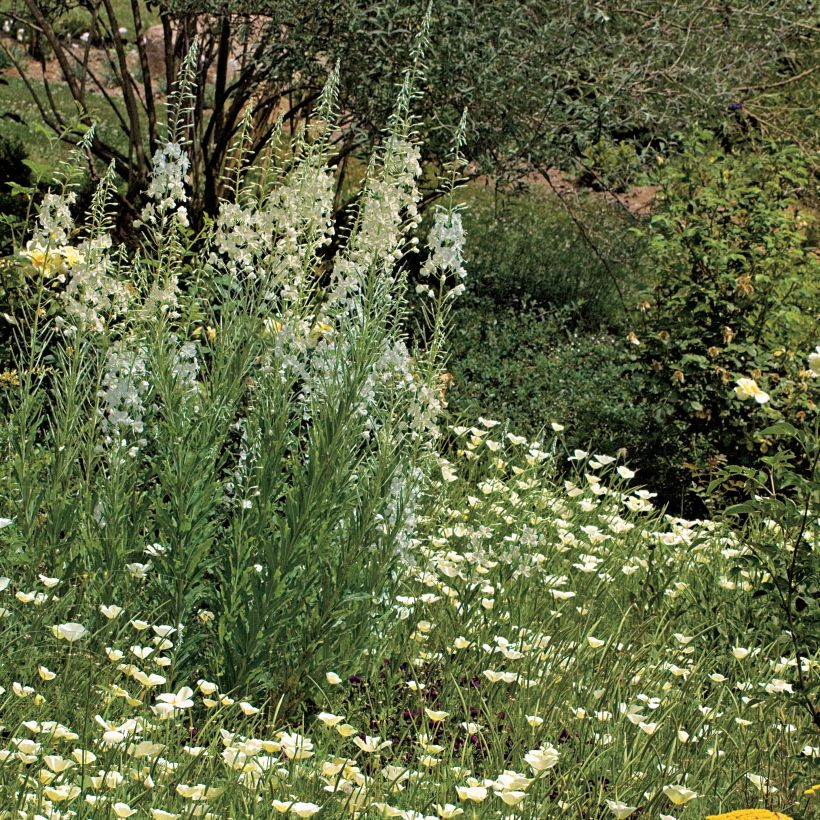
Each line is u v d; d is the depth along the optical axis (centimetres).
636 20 922
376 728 336
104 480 359
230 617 339
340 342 365
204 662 349
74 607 342
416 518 398
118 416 356
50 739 269
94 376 396
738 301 745
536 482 563
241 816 257
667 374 732
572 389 783
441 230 382
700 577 519
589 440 736
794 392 698
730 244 761
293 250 372
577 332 903
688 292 756
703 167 804
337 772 266
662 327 752
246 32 845
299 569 345
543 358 834
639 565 519
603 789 309
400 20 807
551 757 278
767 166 810
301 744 278
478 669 379
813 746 365
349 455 359
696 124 820
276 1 810
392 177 365
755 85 1023
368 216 363
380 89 805
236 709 319
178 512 338
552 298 1007
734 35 932
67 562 350
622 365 826
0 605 327
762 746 364
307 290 388
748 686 410
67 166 366
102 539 344
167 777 264
